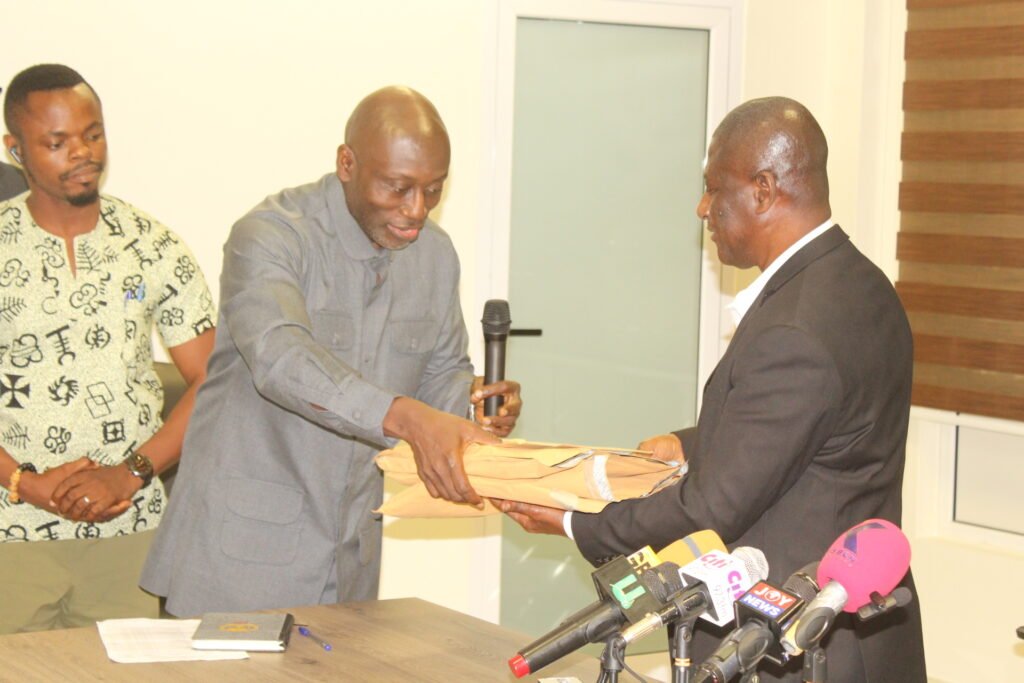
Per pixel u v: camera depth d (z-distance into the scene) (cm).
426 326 244
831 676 185
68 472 272
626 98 431
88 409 277
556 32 418
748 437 180
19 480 272
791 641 129
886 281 196
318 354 201
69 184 272
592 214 431
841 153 448
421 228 225
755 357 182
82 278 277
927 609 425
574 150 425
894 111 430
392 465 212
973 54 408
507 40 406
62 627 284
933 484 439
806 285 189
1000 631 407
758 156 195
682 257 446
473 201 406
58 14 342
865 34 435
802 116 196
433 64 395
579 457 195
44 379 274
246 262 218
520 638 204
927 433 436
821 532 186
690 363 452
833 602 132
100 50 349
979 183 407
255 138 372
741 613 133
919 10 422
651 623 136
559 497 196
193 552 228
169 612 229
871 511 189
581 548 198
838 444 186
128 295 283
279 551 227
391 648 197
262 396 225
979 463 432
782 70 449
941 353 419
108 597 285
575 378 435
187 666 184
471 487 193
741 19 440
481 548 413
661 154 439
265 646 192
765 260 199
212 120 366
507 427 234
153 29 355
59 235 277
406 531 402
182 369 297
